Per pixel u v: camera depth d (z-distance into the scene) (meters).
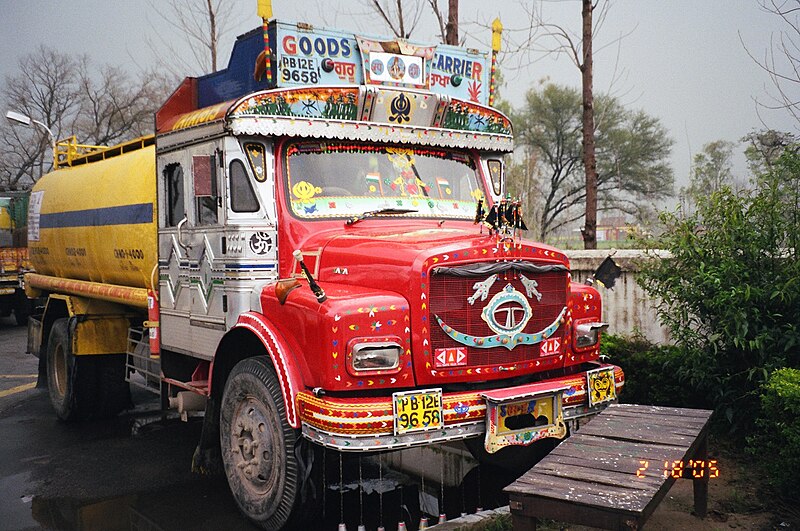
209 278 5.46
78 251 8.14
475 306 4.44
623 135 32.53
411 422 4.08
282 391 4.47
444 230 5.09
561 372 5.04
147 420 8.37
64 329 8.27
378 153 5.71
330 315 4.14
